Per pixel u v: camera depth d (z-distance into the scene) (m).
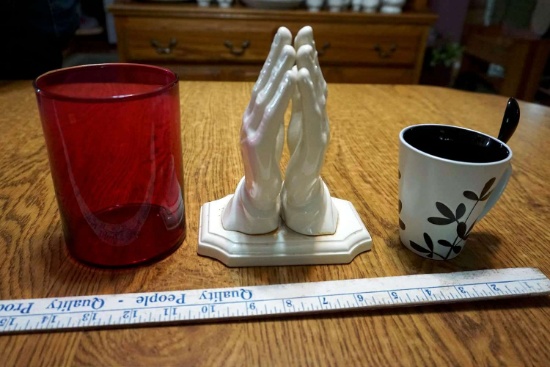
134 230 0.42
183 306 0.36
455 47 2.29
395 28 1.80
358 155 0.67
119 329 0.34
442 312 0.38
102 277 0.39
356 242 0.44
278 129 0.36
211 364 0.31
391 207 0.54
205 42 1.73
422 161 0.40
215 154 0.65
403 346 0.34
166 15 1.67
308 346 0.33
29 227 0.46
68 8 1.28
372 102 0.92
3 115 0.76
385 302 0.37
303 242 0.43
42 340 0.33
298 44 0.37
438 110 0.88
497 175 0.40
